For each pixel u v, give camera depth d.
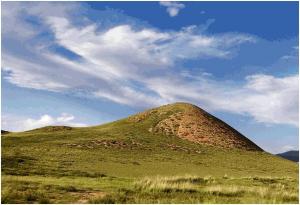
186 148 80.44
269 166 69.50
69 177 32.75
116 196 20.61
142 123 104.00
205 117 108.25
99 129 98.12
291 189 29.14
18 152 53.66
